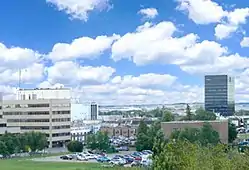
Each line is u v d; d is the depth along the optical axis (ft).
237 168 146.82
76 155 532.32
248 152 155.63
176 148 130.93
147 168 155.22
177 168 127.85
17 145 584.40
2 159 523.29
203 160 139.44
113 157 495.82
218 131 600.80
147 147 594.24
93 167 412.16
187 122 592.60
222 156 147.84
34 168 416.05
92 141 630.33
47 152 626.23
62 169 404.16
